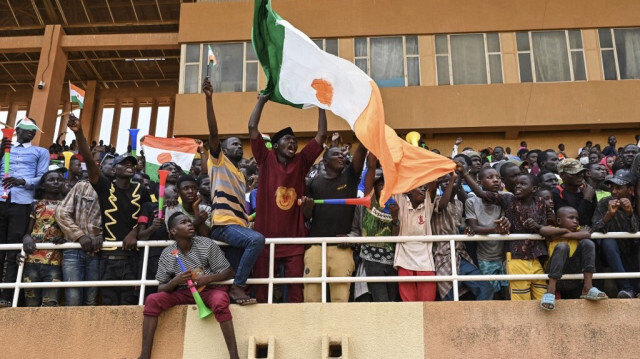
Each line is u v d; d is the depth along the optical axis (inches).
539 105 784.9
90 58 947.3
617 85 786.2
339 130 768.3
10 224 305.6
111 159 336.8
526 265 268.1
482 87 793.6
